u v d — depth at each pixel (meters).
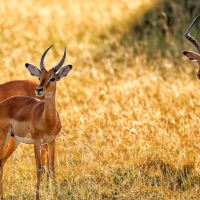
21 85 26.34
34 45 50.03
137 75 40.47
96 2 63.94
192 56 26.81
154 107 31.41
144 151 25.61
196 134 27.45
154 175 24.09
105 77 39.88
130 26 53.59
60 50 49.41
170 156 25.20
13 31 54.22
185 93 32.94
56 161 26.20
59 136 28.22
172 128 28.61
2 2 64.38
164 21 50.09
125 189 23.20
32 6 63.38
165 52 46.34
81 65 45.34
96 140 26.97
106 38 53.19
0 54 47.22
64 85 36.97
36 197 22.09
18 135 23.28
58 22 57.03
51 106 22.25
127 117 29.89
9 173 24.62
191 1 51.19
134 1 60.28
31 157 26.97
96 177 24.06
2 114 23.39
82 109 32.47
